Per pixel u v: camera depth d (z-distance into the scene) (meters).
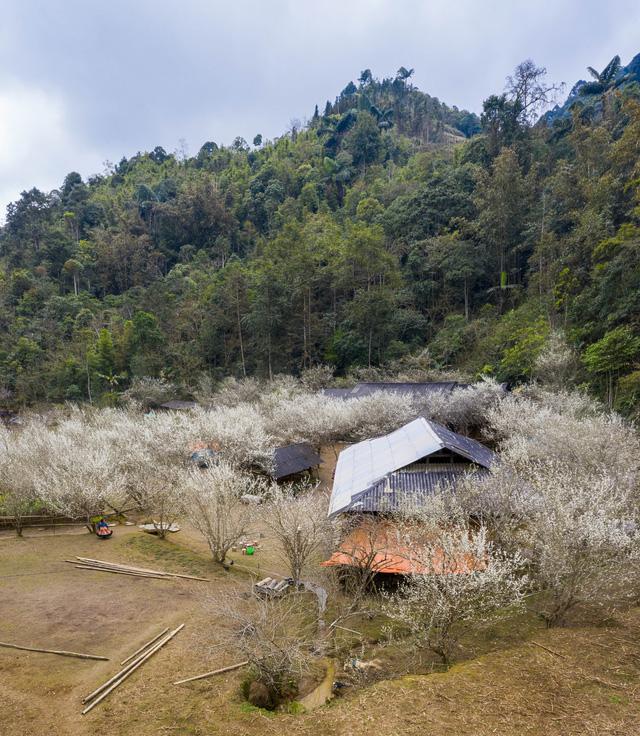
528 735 5.89
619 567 9.27
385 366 46.78
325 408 29.30
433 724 6.25
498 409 24.34
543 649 7.90
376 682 8.41
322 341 53.62
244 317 54.62
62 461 19.23
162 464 21.58
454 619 9.09
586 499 10.30
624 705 6.32
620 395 23.27
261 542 16.88
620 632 8.45
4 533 17.75
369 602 11.25
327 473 26.64
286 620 10.73
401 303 52.16
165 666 9.07
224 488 15.48
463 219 50.84
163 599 11.99
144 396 50.38
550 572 9.14
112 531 17.84
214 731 7.11
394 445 18.05
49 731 7.34
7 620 10.91
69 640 10.05
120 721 7.52
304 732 6.61
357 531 13.00
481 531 9.81
